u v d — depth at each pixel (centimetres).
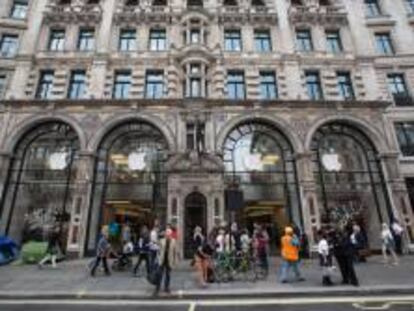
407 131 2455
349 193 2320
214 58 2538
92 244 2131
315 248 2047
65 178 2280
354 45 2703
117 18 2728
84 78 2542
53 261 1658
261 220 2267
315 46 2695
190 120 2312
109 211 2267
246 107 2366
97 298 1046
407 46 2716
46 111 2331
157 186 2258
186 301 1003
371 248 2192
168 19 2734
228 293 1052
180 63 2520
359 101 2405
